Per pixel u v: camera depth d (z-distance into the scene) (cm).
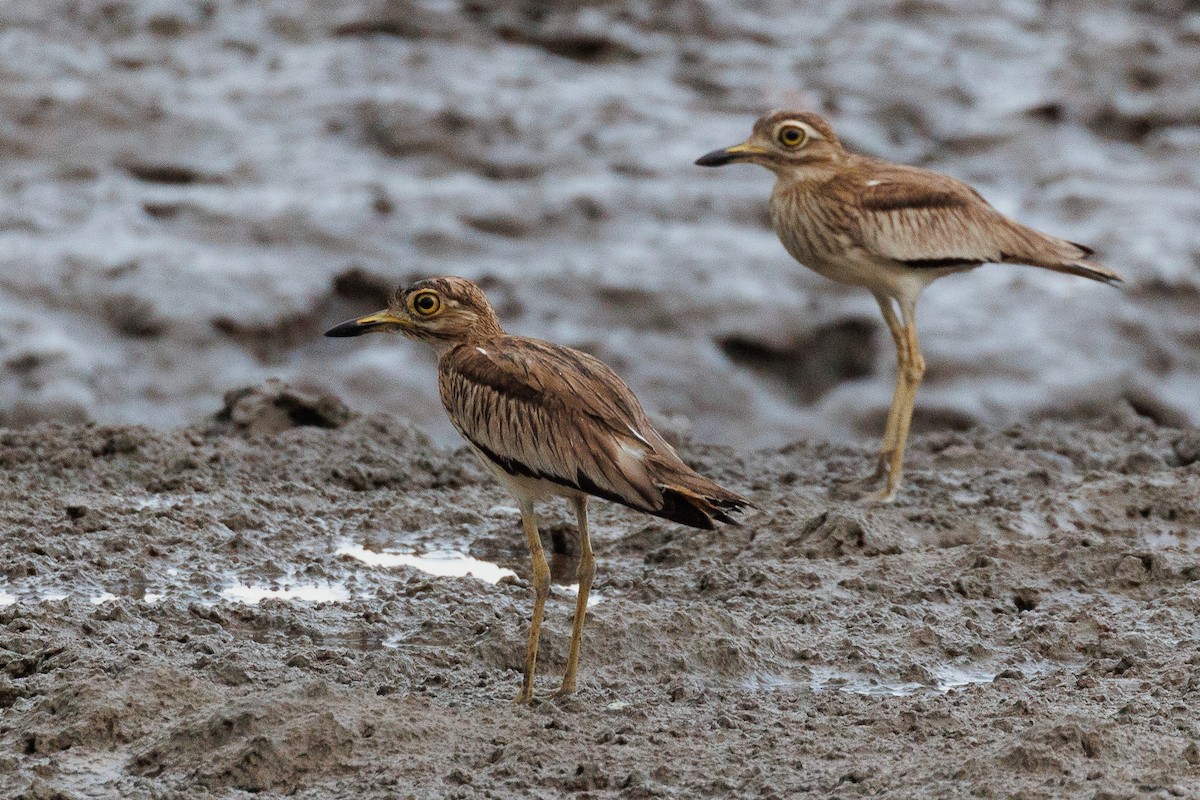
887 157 3088
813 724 847
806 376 2502
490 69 3247
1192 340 2555
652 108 3133
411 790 766
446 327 931
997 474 1391
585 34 3375
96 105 2980
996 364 2448
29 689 888
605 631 959
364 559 1190
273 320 2425
